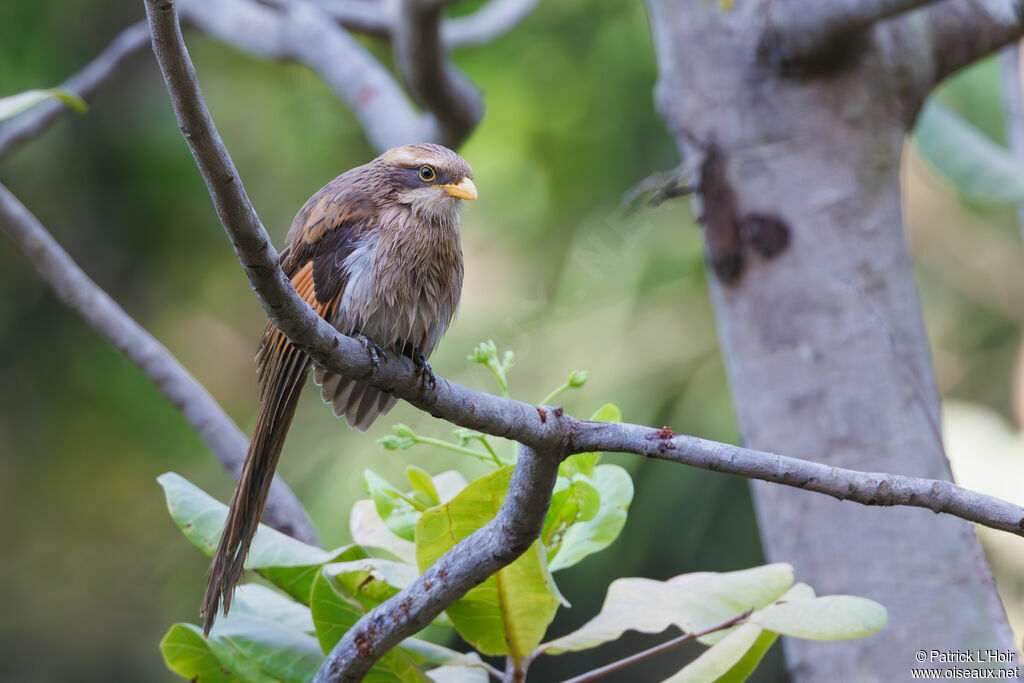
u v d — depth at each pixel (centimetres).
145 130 1883
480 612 537
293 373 638
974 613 749
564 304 1736
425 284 708
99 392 1927
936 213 2008
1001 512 468
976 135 1110
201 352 2059
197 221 1947
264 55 1260
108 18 1878
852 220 813
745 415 838
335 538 1568
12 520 2017
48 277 869
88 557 2028
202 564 1962
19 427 1962
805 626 535
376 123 1188
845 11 769
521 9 1423
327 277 686
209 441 872
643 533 1778
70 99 707
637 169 1900
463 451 538
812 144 820
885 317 805
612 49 1912
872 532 771
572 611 1909
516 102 1947
